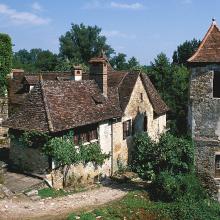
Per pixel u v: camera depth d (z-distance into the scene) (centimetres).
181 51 6944
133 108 2922
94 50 9969
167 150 2139
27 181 2086
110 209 1836
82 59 9862
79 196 2078
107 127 2617
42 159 2138
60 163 2172
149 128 3203
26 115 2245
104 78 2762
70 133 2238
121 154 2806
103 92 2758
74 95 2488
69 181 2261
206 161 2125
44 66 8750
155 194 2130
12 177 2141
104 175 2591
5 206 1778
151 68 4391
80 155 2291
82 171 2369
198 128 2120
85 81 2702
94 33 9906
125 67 8731
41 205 1855
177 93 4162
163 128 3528
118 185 2402
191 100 2123
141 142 2352
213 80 2106
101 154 2488
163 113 3509
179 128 2527
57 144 2105
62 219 1661
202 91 2092
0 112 3294
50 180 2127
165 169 2178
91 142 2450
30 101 2305
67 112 2298
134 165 2417
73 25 9969
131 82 2938
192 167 2138
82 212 1761
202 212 1925
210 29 2191
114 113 2669
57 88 2402
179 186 2052
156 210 1895
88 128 2428
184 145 2119
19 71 4334
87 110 2464
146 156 2258
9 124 2258
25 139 2125
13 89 3741
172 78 4253
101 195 2130
